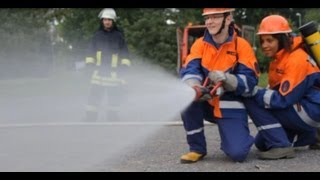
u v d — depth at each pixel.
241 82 4.52
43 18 24.05
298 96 4.70
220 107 4.65
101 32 7.98
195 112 4.68
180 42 19.11
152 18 30.95
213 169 4.41
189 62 4.70
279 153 4.74
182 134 6.39
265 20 4.82
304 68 4.66
